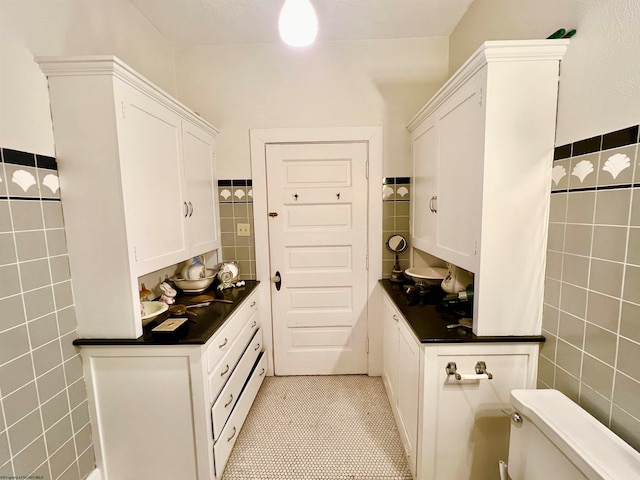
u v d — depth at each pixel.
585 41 1.01
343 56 2.12
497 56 1.10
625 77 0.87
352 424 1.83
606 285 0.95
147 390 1.33
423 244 1.86
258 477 1.49
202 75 2.16
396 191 2.20
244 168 2.21
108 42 1.52
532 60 1.12
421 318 1.48
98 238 1.24
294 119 2.17
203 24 1.90
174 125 1.59
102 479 1.38
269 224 2.26
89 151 1.20
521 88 1.13
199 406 1.31
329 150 2.18
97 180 1.21
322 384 2.26
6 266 1.02
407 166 2.18
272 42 2.12
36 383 1.12
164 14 1.80
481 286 1.22
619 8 0.89
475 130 1.22
